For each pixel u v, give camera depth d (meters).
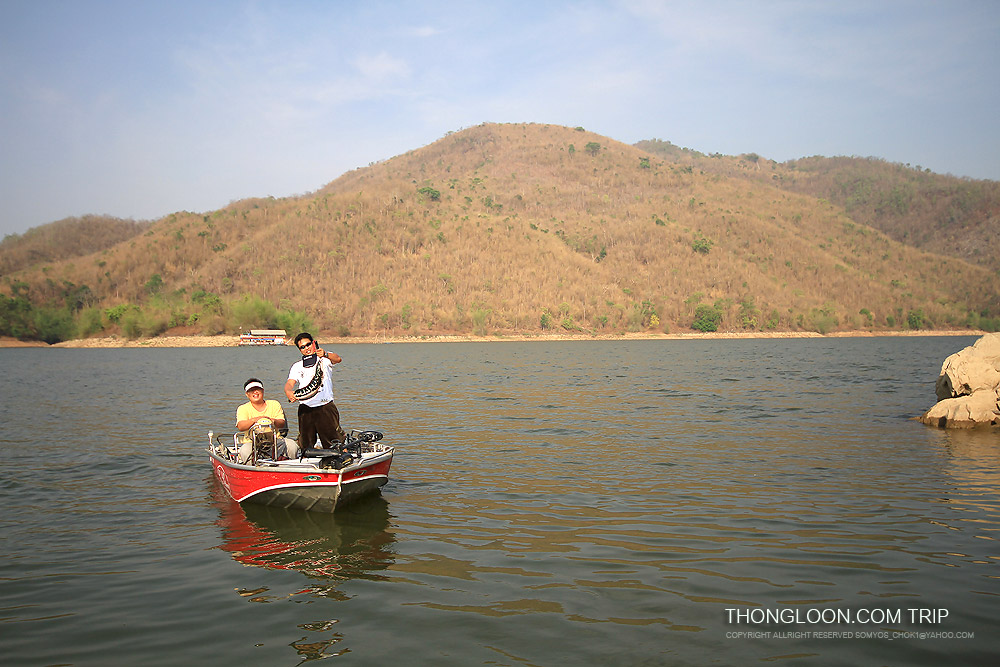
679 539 8.19
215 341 123.69
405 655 5.32
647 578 6.93
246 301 134.50
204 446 15.17
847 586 6.68
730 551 7.74
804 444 14.76
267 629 5.85
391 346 115.75
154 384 34.28
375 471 9.98
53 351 103.88
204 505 10.23
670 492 10.53
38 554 7.94
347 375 38.78
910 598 6.38
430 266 184.50
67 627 5.92
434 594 6.58
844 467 12.32
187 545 8.28
